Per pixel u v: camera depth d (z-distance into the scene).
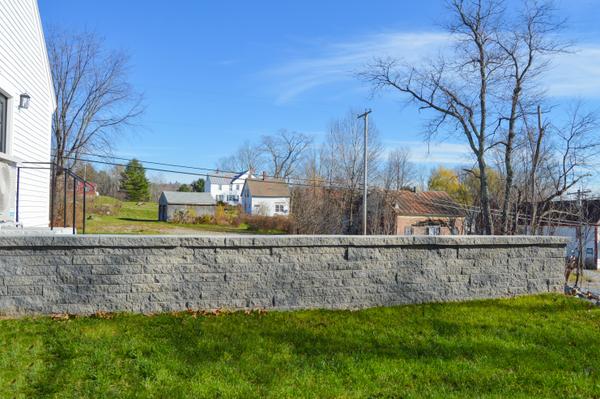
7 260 5.87
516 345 5.77
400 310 7.02
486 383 4.56
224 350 5.05
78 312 6.05
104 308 6.15
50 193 14.09
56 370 4.35
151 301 6.29
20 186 11.34
